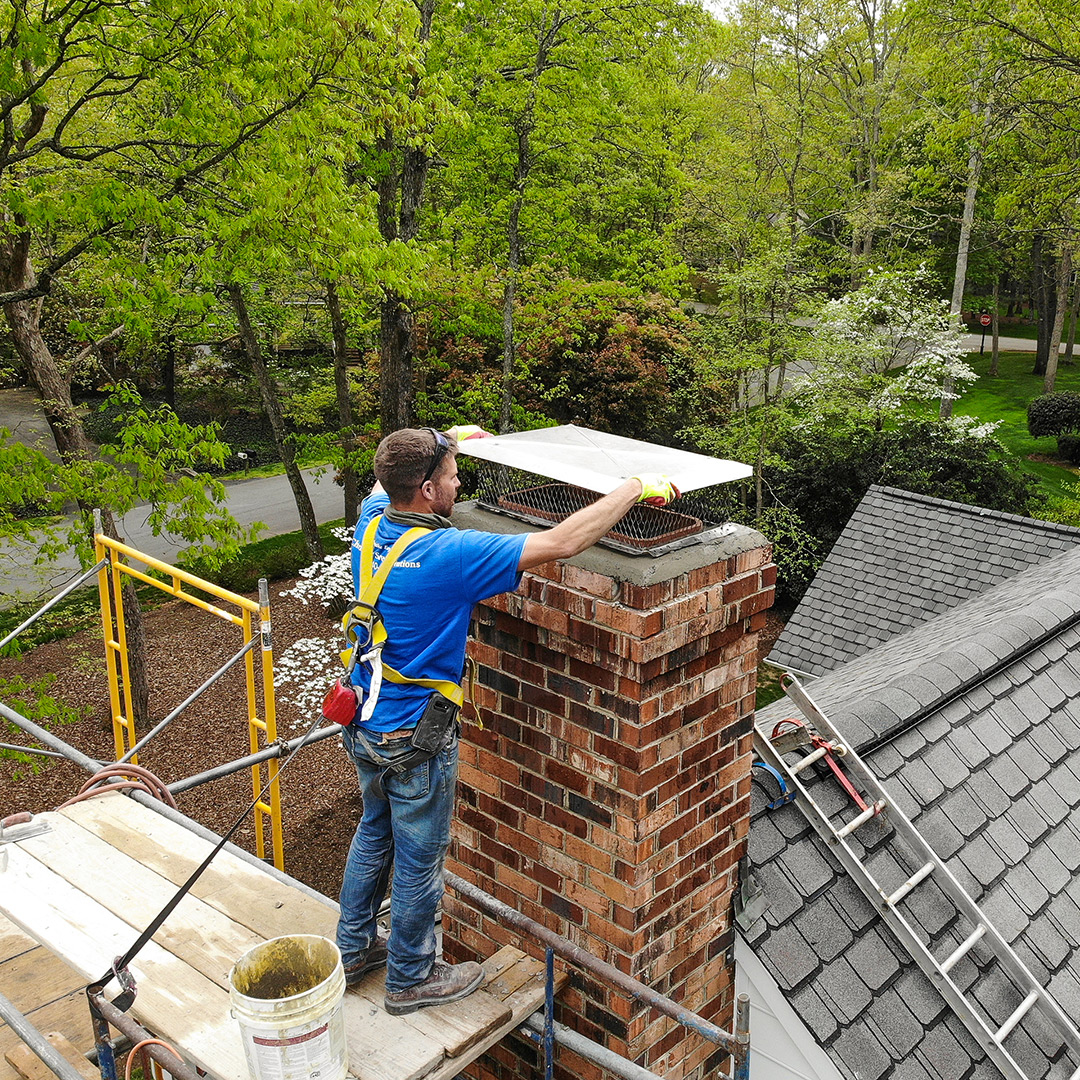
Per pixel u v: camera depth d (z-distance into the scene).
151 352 17.80
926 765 4.61
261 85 9.36
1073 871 4.57
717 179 20.30
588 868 2.90
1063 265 32.16
